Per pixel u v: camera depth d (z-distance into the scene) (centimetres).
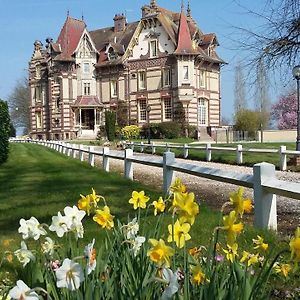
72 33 6212
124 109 5781
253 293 249
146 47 5681
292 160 1881
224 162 2139
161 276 241
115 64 5831
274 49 1175
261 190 579
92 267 248
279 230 637
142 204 343
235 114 6253
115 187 1090
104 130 5706
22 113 10025
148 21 5644
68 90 6044
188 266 270
